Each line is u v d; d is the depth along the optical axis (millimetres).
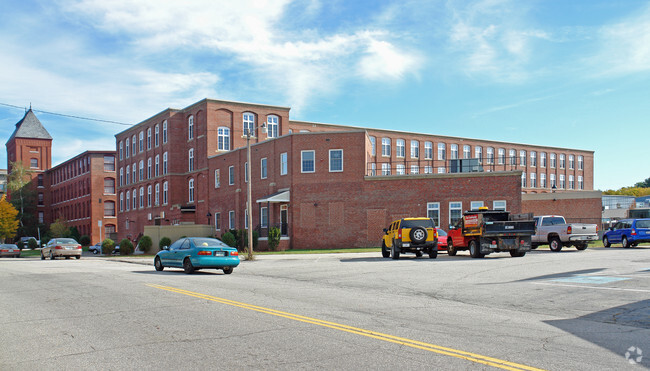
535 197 44625
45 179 100875
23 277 19141
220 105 54406
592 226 27938
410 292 13422
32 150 100625
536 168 81625
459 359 6598
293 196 40531
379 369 6180
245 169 47281
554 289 12820
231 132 54844
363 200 38938
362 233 38750
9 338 8266
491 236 24000
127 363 6641
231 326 8875
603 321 9148
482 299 11922
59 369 6445
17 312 10828
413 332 8281
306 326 8805
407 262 23031
